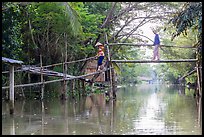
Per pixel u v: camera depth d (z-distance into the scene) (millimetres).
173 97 26656
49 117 14172
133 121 12930
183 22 12016
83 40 27000
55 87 25703
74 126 11805
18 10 19391
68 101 22375
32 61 24547
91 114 15211
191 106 18766
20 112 15891
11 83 14977
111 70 23219
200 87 24531
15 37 20078
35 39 24625
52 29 23719
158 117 14031
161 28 29141
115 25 30141
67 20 21812
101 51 22453
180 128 11336
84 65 28719
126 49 33844
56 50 25344
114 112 15938
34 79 25250
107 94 26406
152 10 28891
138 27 30516
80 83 28766
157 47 22062
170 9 28500
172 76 70125
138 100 23516
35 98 24188
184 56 33875
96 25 27375
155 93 33469
